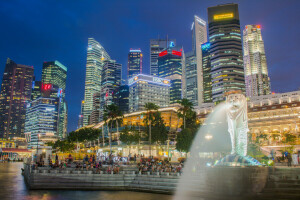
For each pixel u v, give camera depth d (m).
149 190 42.31
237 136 37.72
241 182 31.80
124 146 121.38
